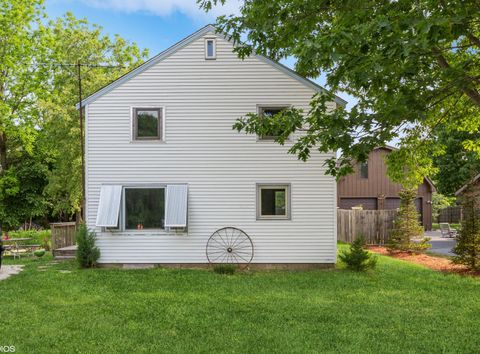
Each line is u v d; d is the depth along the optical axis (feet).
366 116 20.67
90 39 69.00
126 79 42.75
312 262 41.91
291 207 42.14
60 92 70.69
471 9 17.89
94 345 19.07
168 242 42.45
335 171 23.34
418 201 94.07
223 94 42.65
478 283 33.65
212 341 19.61
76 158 62.90
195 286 32.37
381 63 18.15
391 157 35.63
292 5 23.72
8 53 77.51
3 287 31.94
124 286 32.35
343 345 19.11
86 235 41.73
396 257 52.19
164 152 42.60
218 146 42.50
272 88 42.47
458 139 118.83
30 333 20.65
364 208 88.38
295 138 42.24
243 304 26.53
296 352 18.22
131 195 42.63
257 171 42.37
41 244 63.36
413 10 19.26
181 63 42.80
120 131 42.65
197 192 42.45
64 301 27.35
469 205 40.04
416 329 21.58
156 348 18.71
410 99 19.94
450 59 30.30
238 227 42.29
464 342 19.69
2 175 85.40
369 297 28.58
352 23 20.44
